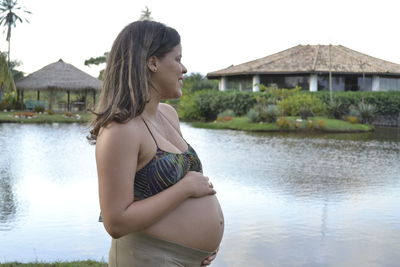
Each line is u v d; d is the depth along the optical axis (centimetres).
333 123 2630
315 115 2917
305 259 484
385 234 584
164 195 144
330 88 3281
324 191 879
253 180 998
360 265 470
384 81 3591
